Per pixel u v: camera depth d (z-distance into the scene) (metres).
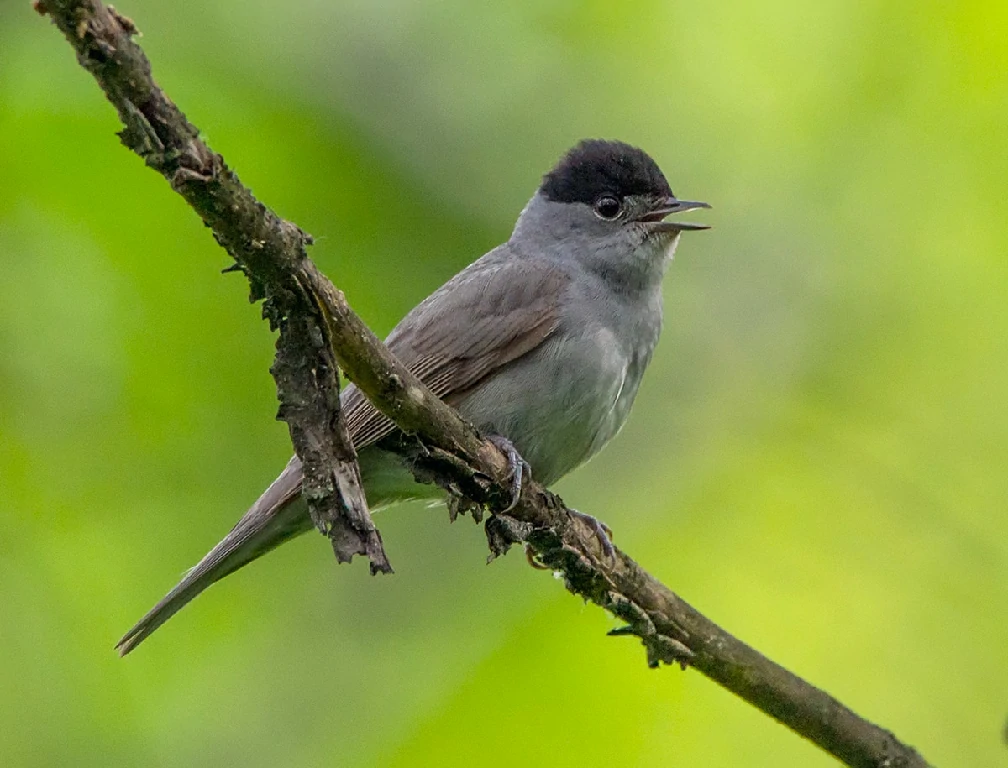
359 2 12.55
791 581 13.27
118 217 11.63
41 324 11.65
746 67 14.40
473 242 12.29
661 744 11.77
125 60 6.06
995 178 14.14
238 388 11.93
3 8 11.38
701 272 14.61
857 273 14.47
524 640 12.05
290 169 12.03
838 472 13.81
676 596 9.29
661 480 13.80
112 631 11.67
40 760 11.24
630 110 14.08
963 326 14.26
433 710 11.70
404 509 12.74
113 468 11.88
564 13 13.67
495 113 12.84
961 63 14.20
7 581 11.62
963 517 13.54
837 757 9.41
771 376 14.27
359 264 11.95
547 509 8.91
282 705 11.68
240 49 12.27
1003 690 12.51
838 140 14.55
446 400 10.47
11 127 11.44
